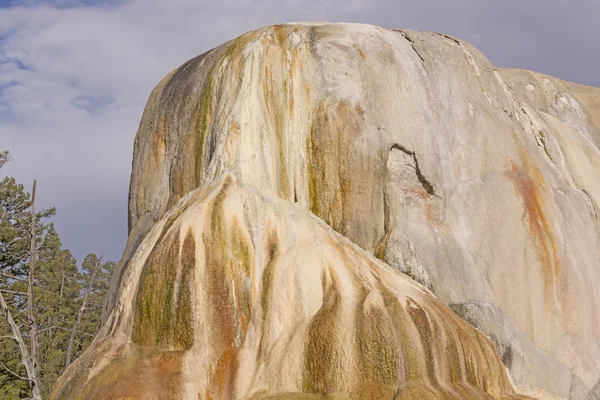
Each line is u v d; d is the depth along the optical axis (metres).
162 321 15.68
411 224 19.00
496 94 21.70
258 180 18.20
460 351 15.44
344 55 20.06
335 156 19.19
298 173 19.19
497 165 20.41
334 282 16.16
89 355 16.00
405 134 19.59
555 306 19.61
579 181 23.33
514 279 19.28
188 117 20.83
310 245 16.78
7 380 31.56
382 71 20.09
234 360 15.42
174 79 22.58
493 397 14.98
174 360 15.06
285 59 19.95
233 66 19.88
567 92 27.69
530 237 19.88
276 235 16.92
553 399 17.45
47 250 44.47
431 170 19.50
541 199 20.73
